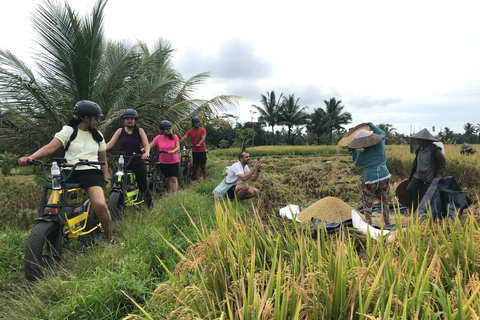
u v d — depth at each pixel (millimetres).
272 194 7398
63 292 2842
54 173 3252
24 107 8898
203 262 2051
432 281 1919
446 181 4684
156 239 3770
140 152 5738
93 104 3691
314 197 7512
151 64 11562
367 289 1664
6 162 12844
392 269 1849
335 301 1623
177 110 11227
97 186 3762
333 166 14703
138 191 5848
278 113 60125
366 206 5004
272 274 1693
